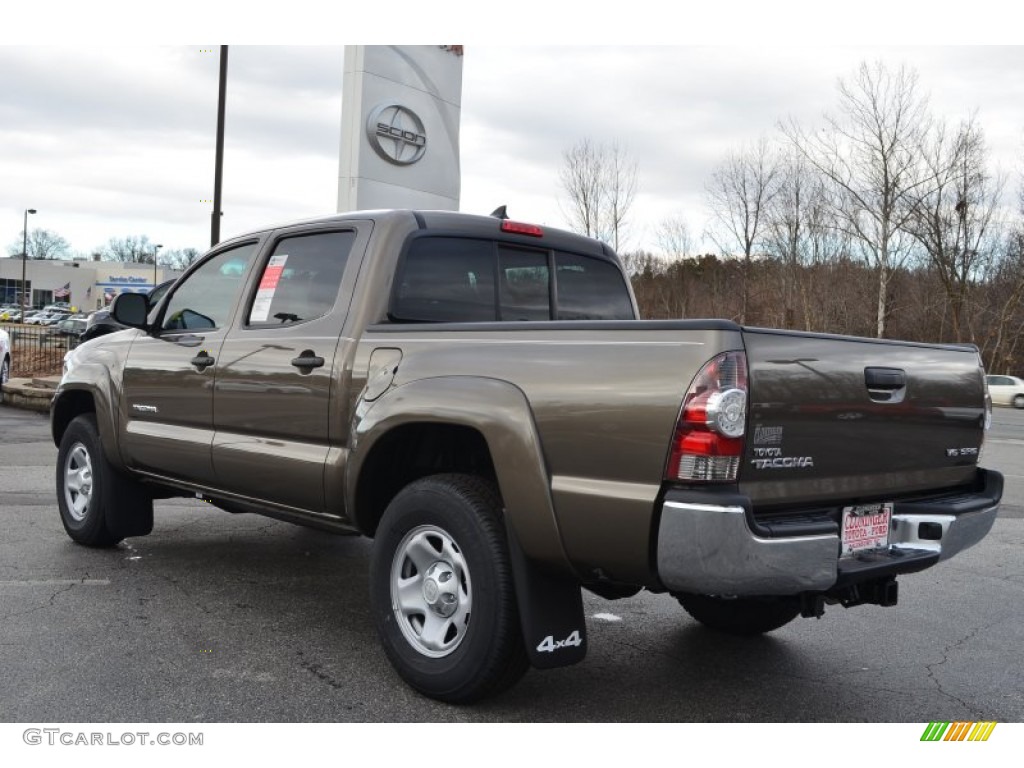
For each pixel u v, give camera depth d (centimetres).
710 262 4984
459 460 400
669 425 291
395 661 369
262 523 696
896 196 3653
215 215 1736
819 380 314
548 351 329
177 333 512
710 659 430
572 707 363
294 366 423
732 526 281
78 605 471
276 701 357
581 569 319
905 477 357
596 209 3500
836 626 493
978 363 392
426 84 1816
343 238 435
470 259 448
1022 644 468
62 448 599
